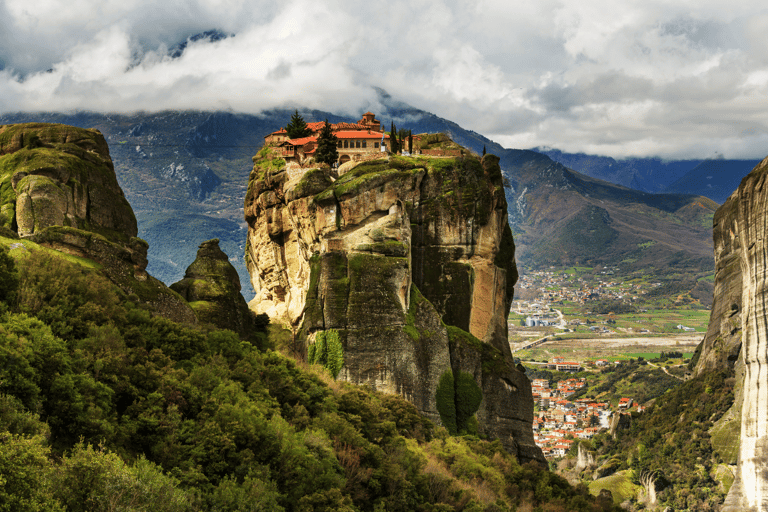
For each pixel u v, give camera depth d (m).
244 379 101.38
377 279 143.12
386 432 112.44
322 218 150.88
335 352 139.88
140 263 115.81
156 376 85.25
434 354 144.25
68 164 125.38
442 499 103.50
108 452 69.25
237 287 142.38
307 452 87.88
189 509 67.69
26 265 92.19
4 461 54.59
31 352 71.75
